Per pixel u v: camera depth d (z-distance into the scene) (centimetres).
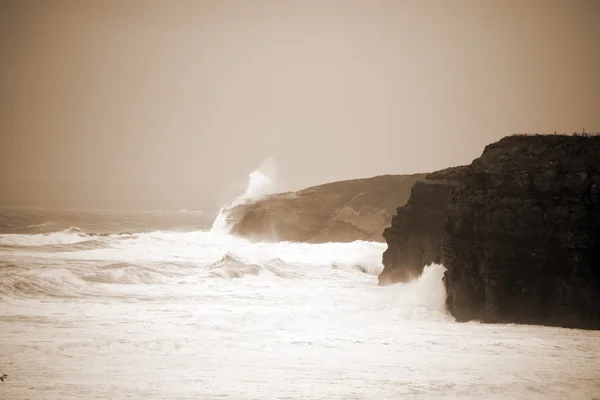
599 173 10800
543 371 7494
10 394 6084
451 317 10956
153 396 6128
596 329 10212
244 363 7381
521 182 10988
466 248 11138
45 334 8462
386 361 7681
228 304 11300
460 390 6600
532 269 10681
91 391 6234
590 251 10512
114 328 8925
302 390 6438
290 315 10169
